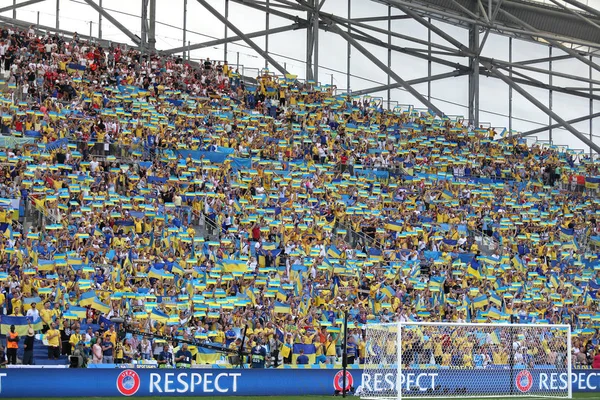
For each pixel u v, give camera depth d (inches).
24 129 2143.2
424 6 2832.2
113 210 1959.9
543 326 1339.8
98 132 2204.7
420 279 2084.2
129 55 2630.4
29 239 1761.8
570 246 2514.8
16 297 1560.0
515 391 1374.3
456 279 2124.8
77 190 1980.8
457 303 2017.7
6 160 1987.0
